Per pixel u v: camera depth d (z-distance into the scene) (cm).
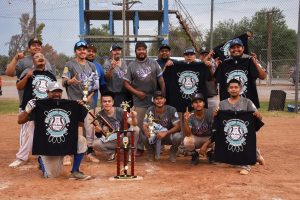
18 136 1165
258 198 586
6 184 664
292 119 1528
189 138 806
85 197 589
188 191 617
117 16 2397
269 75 3459
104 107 799
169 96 865
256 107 794
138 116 870
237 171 750
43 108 686
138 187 640
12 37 1988
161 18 2408
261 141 1083
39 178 705
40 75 761
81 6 2044
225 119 745
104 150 821
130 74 857
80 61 816
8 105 2036
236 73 796
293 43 4000
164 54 887
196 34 2578
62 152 686
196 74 852
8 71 770
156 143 831
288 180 686
